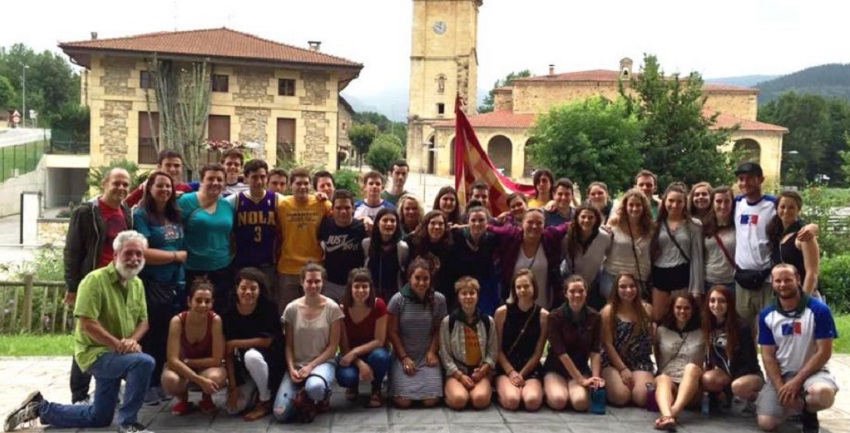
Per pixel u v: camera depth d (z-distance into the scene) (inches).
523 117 2222.0
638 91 1519.4
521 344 275.1
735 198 283.6
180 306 265.9
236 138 1219.2
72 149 1665.8
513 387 266.8
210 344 252.7
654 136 1467.8
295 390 250.2
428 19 2372.0
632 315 274.4
